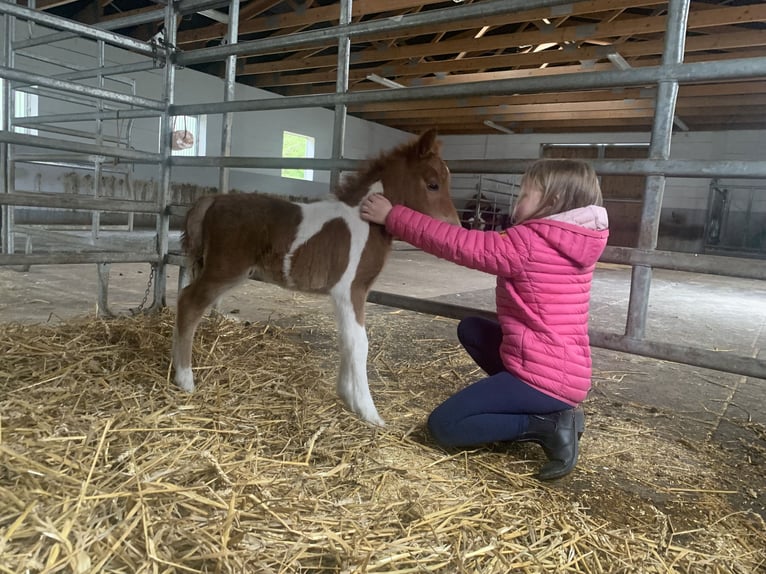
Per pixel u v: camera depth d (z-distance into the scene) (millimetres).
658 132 2299
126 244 7105
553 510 1651
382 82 12352
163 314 3408
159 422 1904
